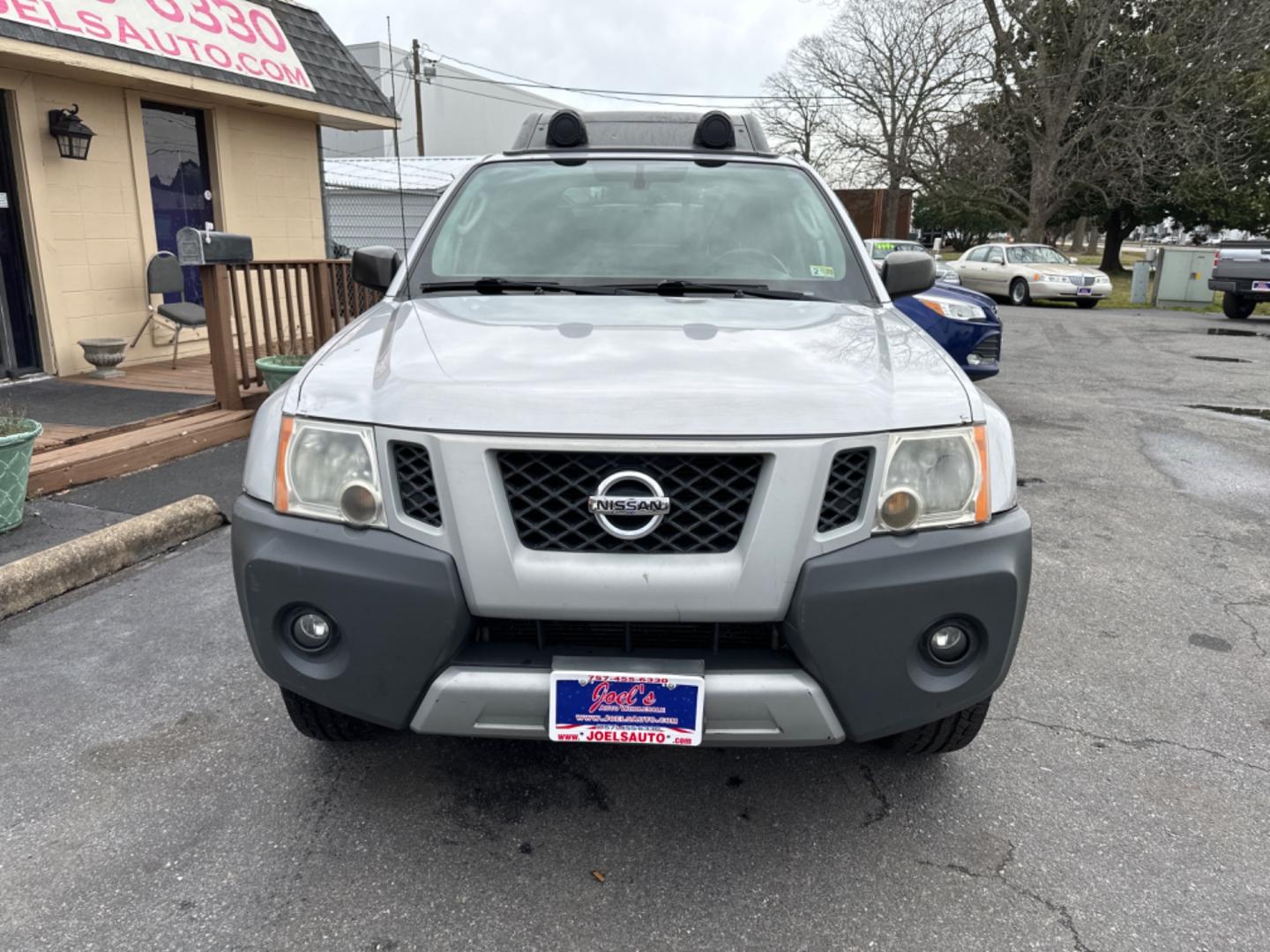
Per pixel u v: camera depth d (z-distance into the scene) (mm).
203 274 6195
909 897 2217
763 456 2021
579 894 2215
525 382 2123
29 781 2629
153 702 3070
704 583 2018
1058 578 4332
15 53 6215
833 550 2057
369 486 2084
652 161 3596
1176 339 14773
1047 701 3180
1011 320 18125
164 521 4461
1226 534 5020
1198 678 3361
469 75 30484
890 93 35344
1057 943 2076
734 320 2680
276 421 2299
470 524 2020
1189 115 27656
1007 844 2414
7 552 4137
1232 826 2506
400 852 2354
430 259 3166
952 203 33906
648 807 2559
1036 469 6383
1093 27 27594
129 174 7961
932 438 2127
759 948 2051
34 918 2107
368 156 27297
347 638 2109
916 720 2176
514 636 2178
